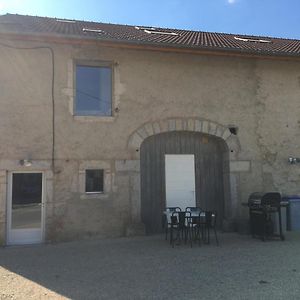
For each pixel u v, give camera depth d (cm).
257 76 1230
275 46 1398
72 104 1077
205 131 1170
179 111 1153
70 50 1084
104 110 1113
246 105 1213
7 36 1006
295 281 634
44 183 1044
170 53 1161
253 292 580
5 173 1018
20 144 1034
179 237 1023
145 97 1132
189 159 1191
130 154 1105
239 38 1555
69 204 1051
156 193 1153
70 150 1063
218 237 1080
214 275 678
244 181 1193
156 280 652
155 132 1130
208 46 1117
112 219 1078
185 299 554
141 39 1123
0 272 728
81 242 1021
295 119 1253
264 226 1036
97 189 1083
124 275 687
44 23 1280
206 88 1182
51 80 1067
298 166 1243
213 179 1208
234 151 1192
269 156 1221
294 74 1267
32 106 1051
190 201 1179
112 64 1116
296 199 1179
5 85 1041
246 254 848
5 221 1008
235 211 1178
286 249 899
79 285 631
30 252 911
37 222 1037
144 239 1048
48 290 608
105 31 1264
